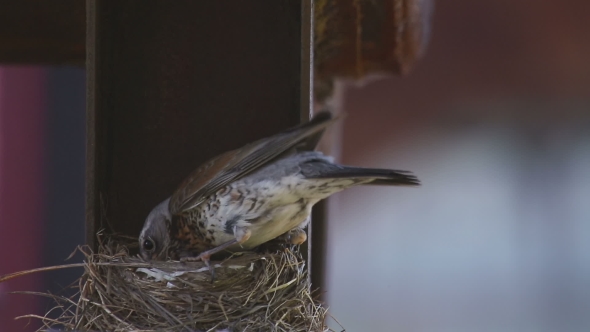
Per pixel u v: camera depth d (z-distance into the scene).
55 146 13.26
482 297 18.58
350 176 7.43
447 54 18.27
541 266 18.81
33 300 12.60
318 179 7.54
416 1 9.66
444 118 18.48
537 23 18.06
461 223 18.52
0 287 12.54
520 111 18.66
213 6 8.73
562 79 18.41
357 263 18.28
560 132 18.78
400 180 7.43
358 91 18.19
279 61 8.70
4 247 12.95
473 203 18.61
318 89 10.76
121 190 8.63
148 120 8.67
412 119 18.34
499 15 18.05
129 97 8.67
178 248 8.26
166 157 8.68
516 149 18.91
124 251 8.02
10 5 9.14
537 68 18.34
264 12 8.73
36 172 13.16
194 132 8.70
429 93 18.31
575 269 18.94
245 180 7.74
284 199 7.70
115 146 8.63
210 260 8.18
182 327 7.52
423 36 10.09
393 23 9.56
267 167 7.73
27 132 13.20
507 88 18.42
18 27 9.27
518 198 19.00
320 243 10.35
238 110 8.70
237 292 7.75
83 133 13.25
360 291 18.08
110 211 8.54
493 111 18.55
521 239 18.86
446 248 18.53
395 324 18.23
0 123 13.12
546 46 18.19
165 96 8.70
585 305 18.50
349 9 9.47
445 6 18.12
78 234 13.09
